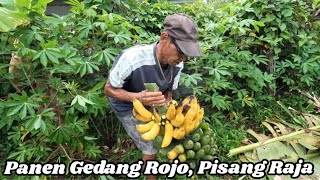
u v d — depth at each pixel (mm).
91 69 2689
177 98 3186
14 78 2686
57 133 2475
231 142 3055
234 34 3686
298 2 3904
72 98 2598
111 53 2850
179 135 1912
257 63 3537
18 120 2592
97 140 3178
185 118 1925
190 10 4199
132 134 2420
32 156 2648
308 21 4020
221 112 3467
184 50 1877
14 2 2652
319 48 3898
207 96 3293
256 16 3865
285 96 4031
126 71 2070
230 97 3555
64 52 2555
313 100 3598
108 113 3172
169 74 2191
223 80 3305
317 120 3268
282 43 3906
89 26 2883
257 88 3594
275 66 3865
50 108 2447
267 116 3580
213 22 3791
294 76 4012
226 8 4199
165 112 1944
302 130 3055
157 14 3982
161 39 1974
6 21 2398
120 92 2137
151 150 2424
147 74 2115
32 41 2732
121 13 3652
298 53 3922
